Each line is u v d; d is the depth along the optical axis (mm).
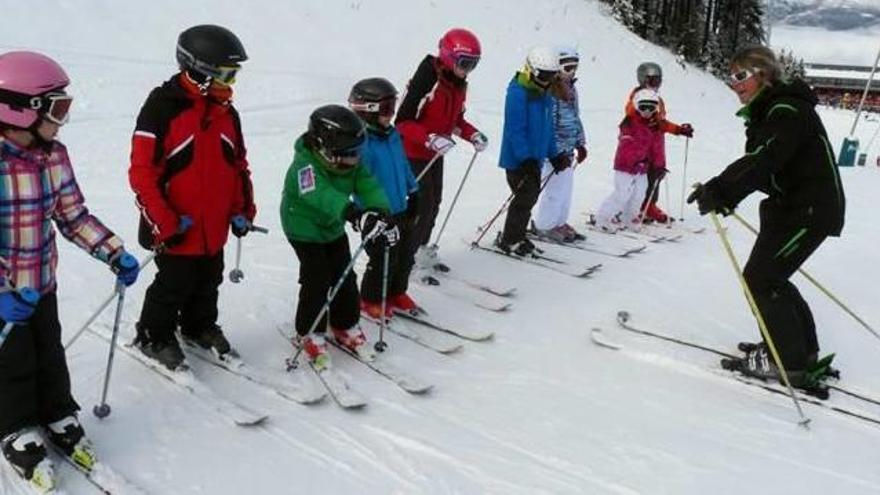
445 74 4570
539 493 2975
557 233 6527
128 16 10398
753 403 3844
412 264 4461
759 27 35750
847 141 13906
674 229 7359
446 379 3861
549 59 5312
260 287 4738
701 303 5305
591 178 9594
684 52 26109
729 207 3637
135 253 5070
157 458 2949
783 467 3297
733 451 3395
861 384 4109
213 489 2812
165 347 3512
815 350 3908
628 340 4453
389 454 3145
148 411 3244
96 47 9500
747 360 4023
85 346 3729
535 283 5426
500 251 6008
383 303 3928
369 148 3943
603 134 12523
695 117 16891
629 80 17328
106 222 5578
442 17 15367
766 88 3652
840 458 3395
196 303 3627
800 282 6008
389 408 3508
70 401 2877
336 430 3279
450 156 9586
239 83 10133
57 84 2447
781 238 3711
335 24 13031
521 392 3799
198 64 3029
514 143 5543
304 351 3846
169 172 3160
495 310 4820
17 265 2584
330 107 3467
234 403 3369
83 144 7285
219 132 3225
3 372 2627
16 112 2402
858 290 5883
